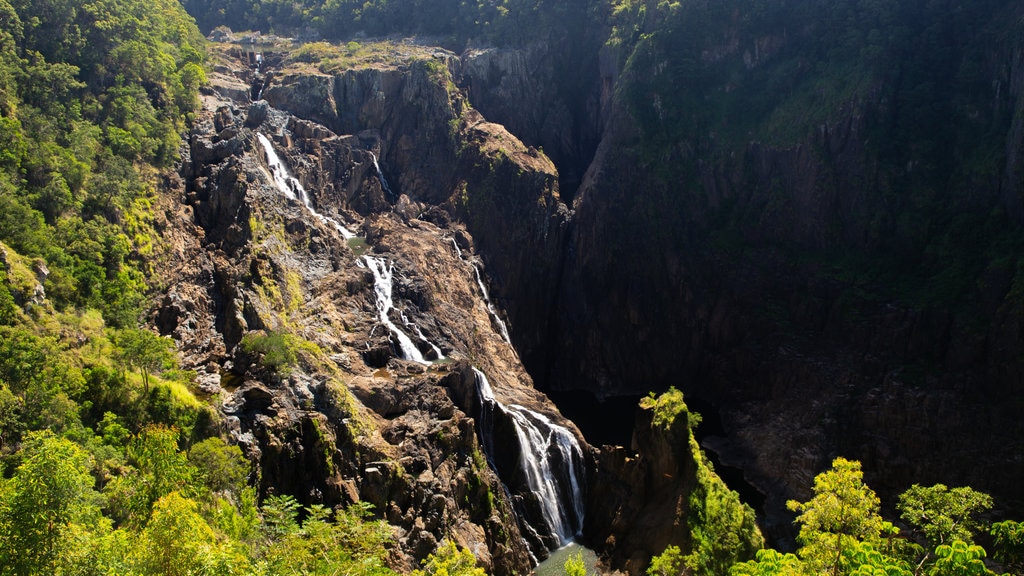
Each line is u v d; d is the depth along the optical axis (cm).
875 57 11725
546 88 15100
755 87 12925
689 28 13212
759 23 12962
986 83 11250
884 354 10588
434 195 13025
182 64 12200
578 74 15362
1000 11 11462
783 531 9181
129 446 6306
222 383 7869
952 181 11075
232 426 7369
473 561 6775
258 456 7269
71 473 4238
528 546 8544
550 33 15112
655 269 12588
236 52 14662
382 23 16525
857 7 12344
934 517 6231
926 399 9962
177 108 10981
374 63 13925
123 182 9025
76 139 9019
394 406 8481
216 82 12900
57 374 6631
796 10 12825
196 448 6662
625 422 11312
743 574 5619
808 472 10044
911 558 5956
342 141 12500
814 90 12125
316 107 13012
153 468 5803
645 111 12962
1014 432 9394
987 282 10100
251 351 8025
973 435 9650
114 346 7425
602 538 8819
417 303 10438
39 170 8325
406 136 13300
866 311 10919
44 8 10025
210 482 6494
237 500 6650
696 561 7256
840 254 11544
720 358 12050
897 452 9994
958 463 9606
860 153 11538
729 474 10456
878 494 9869
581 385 12781
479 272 12219
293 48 15350
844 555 5006
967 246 10581
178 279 8969
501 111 14550
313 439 7644
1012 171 10300
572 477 9375
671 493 8381
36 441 4509
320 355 8625
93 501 5062
